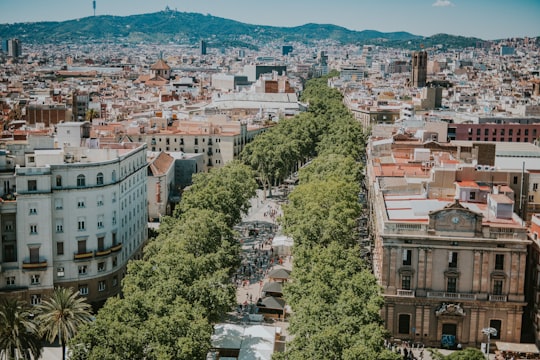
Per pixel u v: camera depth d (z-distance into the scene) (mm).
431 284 190750
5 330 155625
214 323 180500
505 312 188750
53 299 175625
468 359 156250
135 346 144750
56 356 187500
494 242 186625
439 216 189000
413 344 191875
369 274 177250
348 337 148750
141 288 179125
